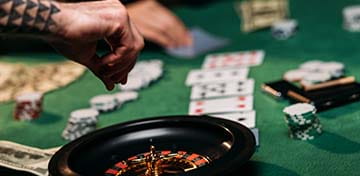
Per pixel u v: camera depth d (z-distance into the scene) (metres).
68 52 1.49
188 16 4.12
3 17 1.22
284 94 2.09
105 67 1.52
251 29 3.46
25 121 2.15
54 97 2.44
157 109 2.17
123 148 1.51
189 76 2.58
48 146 1.87
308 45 2.97
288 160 1.57
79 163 1.42
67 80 2.66
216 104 2.13
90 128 1.93
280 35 3.21
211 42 3.17
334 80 2.10
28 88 2.57
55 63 2.97
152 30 3.18
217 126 1.47
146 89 2.44
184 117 1.56
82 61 1.51
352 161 1.53
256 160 1.59
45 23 1.25
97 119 1.97
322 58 2.68
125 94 2.31
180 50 3.06
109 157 1.48
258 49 3.01
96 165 1.44
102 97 2.21
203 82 2.47
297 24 3.50
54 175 1.28
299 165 1.53
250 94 2.22
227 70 2.63
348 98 1.98
